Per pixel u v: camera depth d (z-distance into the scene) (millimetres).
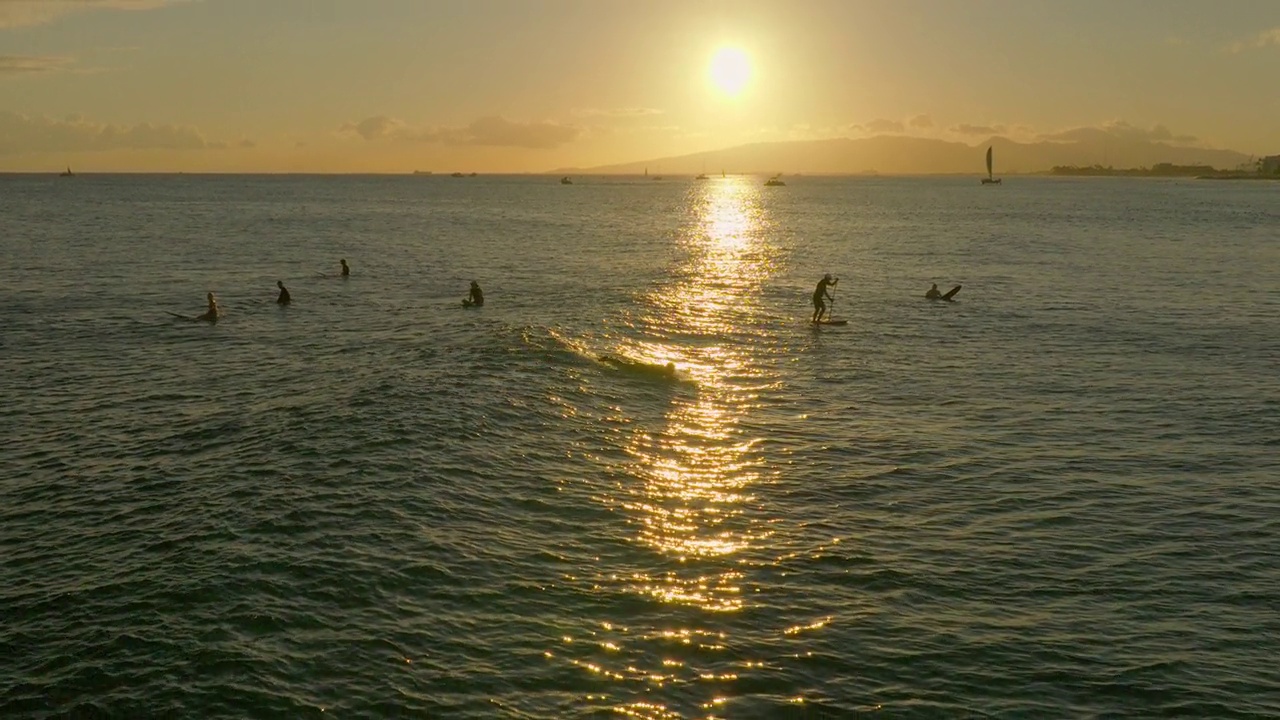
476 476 19766
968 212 151125
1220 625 14102
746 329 39875
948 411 26531
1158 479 20578
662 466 21281
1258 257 72562
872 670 12766
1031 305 47344
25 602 14016
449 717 11453
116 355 33531
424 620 13672
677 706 11867
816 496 19531
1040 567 16062
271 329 39156
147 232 95000
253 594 14078
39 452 21797
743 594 14914
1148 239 91688
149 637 12891
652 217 136125
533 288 53094
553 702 11859
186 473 19797
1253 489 19891
